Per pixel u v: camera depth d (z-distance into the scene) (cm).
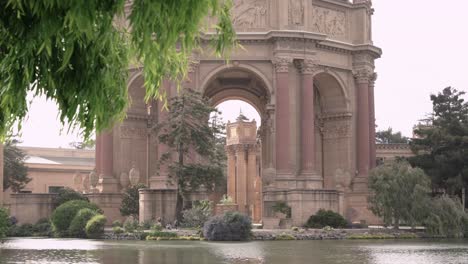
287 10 7238
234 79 8688
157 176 6688
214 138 6406
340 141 7919
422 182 6088
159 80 1027
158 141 6738
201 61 7162
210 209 6084
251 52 7231
